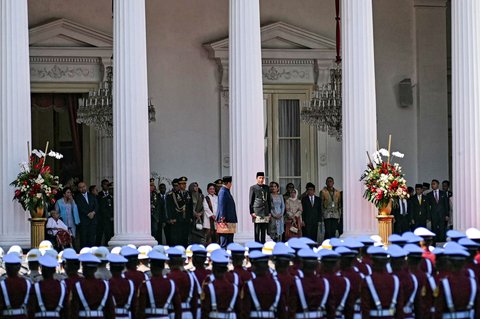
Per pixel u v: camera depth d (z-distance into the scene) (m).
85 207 64.81
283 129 76.75
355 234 59.25
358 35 60.38
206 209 66.81
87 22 74.56
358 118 60.09
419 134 77.44
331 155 76.81
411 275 35.69
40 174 55.38
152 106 71.62
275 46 76.56
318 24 77.19
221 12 76.69
